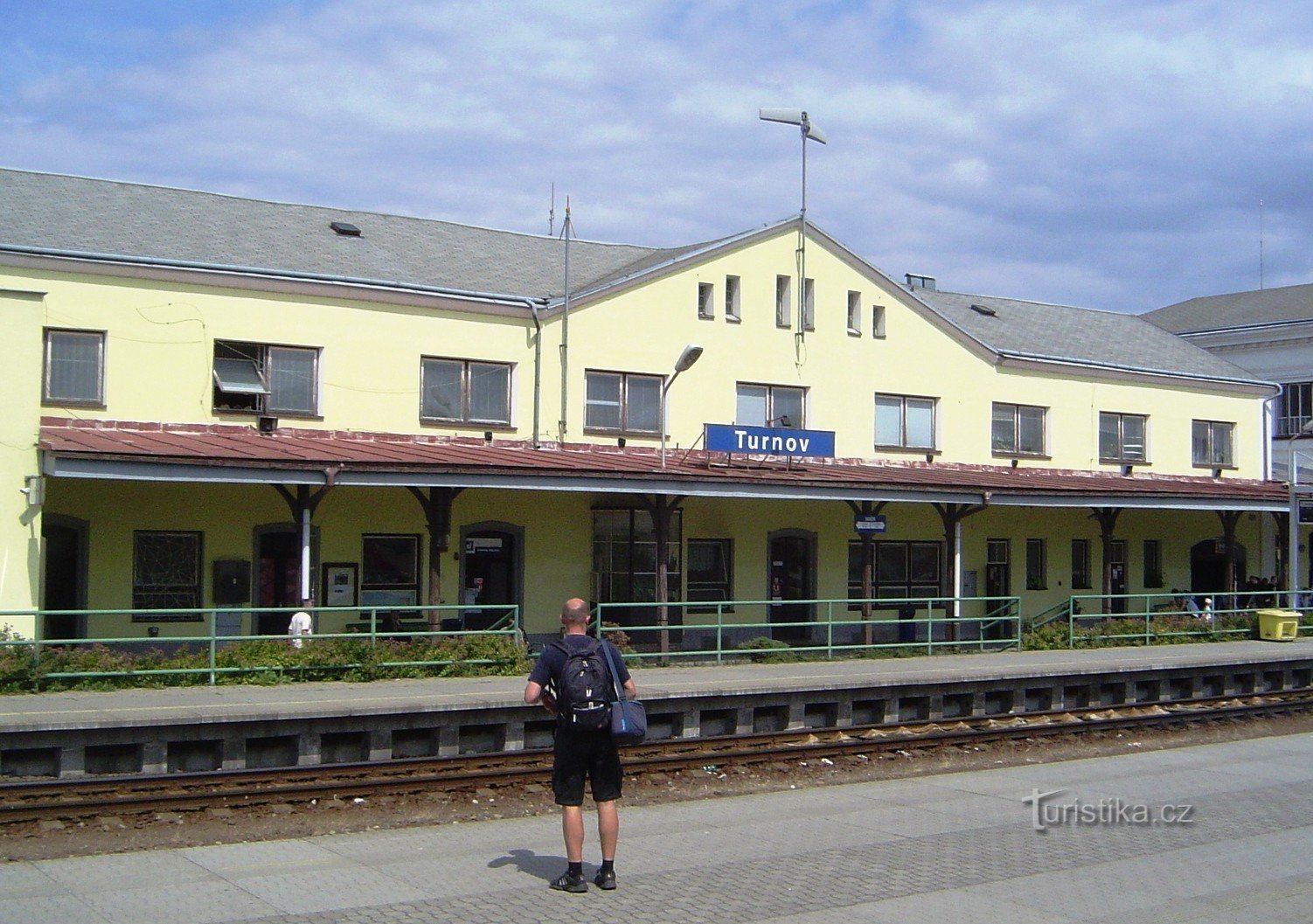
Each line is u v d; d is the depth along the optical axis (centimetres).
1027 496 2953
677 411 2852
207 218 2672
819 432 2817
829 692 1964
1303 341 4862
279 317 2400
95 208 2542
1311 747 1912
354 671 1948
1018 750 1875
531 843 1148
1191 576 3903
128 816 1240
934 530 3297
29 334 1944
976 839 1190
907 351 3250
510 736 1662
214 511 2316
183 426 2295
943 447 3303
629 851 1120
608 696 950
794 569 3055
